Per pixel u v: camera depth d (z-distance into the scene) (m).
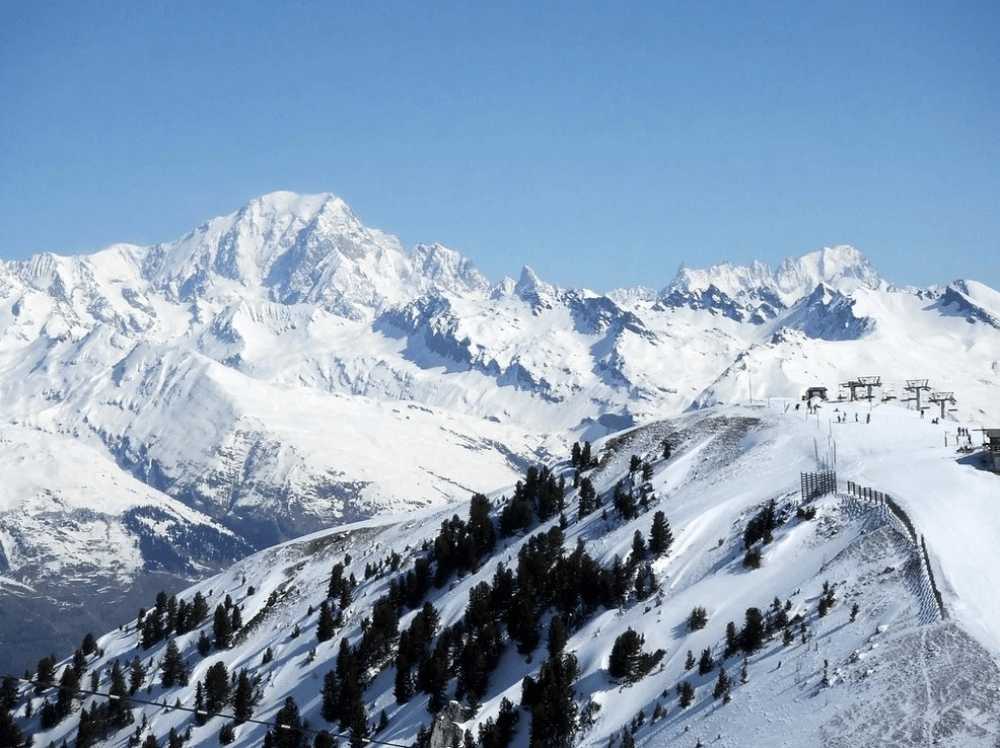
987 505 161.50
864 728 113.62
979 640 119.19
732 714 126.00
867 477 176.88
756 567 157.88
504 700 150.50
